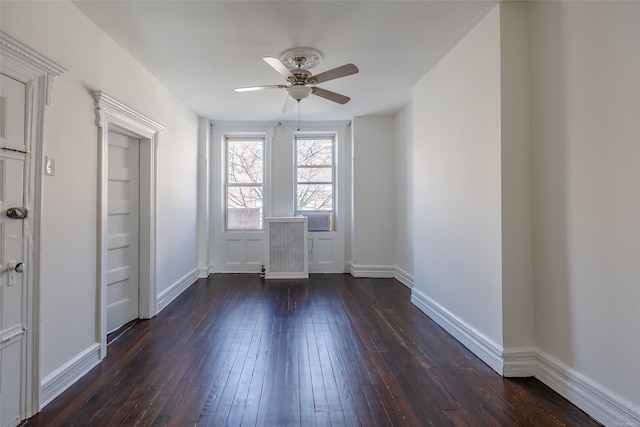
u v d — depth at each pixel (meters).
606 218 1.80
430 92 3.54
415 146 3.96
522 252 2.36
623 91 1.69
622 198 1.71
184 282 4.70
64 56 2.20
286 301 4.20
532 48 2.32
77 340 2.34
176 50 3.03
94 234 2.54
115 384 2.24
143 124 3.33
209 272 5.71
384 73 3.63
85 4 2.30
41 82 1.95
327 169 5.97
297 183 5.96
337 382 2.28
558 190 2.12
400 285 5.03
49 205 2.07
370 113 5.35
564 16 2.05
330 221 5.94
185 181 4.75
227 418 1.90
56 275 2.13
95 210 2.55
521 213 2.36
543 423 1.85
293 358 2.64
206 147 5.51
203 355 2.68
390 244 5.56
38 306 1.95
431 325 3.36
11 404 1.79
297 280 5.35
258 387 2.22
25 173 1.87
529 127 2.36
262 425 1.84
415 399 2.08
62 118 2.18
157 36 2.77
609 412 1.78
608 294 1.80
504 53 2.35
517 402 2.04
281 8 2.41
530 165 2.36
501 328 2.37
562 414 1.93
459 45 2.93
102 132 2.60
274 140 5.82
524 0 2.34
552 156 2.16
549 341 2.23
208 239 5.68
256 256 5.88
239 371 2.43
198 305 4.02
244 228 5.94
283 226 5.61
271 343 2.92
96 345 2.53
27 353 1.88
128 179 3.35
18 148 1.82
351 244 5.83
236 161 5.94
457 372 2.42
